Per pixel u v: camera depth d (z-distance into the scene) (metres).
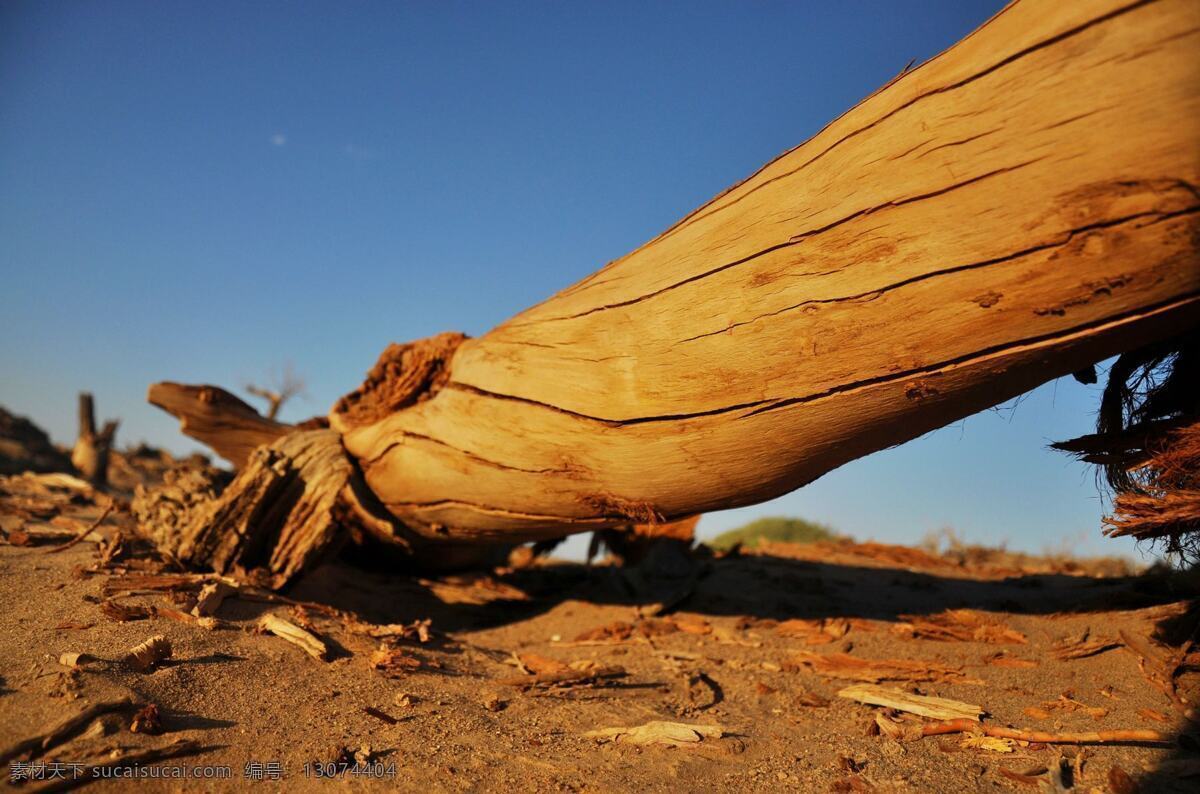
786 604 1.54
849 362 0.84
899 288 0.78
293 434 1.50
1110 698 1.01
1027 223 0.71
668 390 0.98
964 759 0.85
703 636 1.38
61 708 0.77
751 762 0.85
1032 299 0.73
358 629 1.17
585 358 1.06
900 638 1.31
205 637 1.01
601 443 1.07
